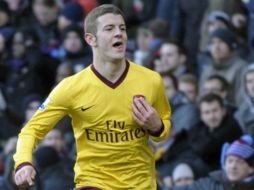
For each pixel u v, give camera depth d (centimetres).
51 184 2484
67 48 3123
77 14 3266
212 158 2541
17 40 3300
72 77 1697
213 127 2550
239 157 2278
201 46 3106
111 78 1688
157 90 1706
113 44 1664
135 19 3438
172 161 2534
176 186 2388
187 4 3181
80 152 1702
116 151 1683
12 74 3253
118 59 1670
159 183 2441
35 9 3416
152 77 1708
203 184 2328
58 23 3344
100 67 1688
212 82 2739
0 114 3027
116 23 1667
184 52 2939
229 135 2533
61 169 2520
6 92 3159
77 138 1703
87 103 1683
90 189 1681
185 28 3203
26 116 2966
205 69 2914
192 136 2567
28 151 1670
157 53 2956
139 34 3128
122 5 3459
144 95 1694
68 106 1689
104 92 1683
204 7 3173
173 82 2731
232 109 2684
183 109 2659
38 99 2984
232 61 2850
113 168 1688
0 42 3338
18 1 3531
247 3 3102
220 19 3016
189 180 2430
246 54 3012
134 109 1672
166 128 1703
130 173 1689
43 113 1694
